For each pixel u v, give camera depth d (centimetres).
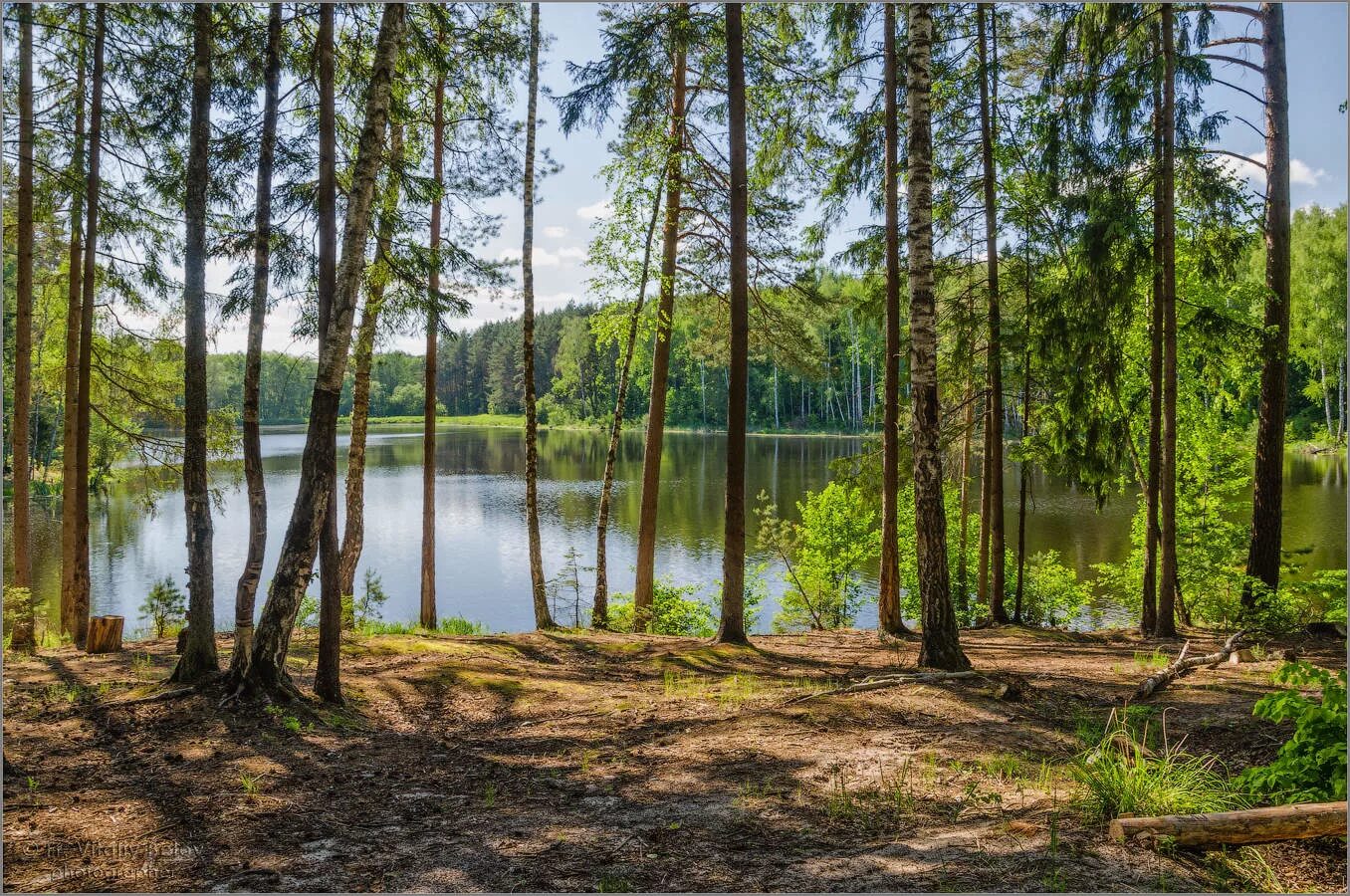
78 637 1125
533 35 1289
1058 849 380
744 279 1041
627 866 382
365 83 859
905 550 1680
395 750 608
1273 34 1071
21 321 1034
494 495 3606
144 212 1062
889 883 350
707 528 2736
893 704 684
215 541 2405
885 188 1178
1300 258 3712
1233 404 1491
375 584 1312
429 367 1302
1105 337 1069
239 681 672
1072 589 1592
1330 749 414
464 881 368
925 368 821
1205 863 373
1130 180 1052
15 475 1042
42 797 462
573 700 776
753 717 664
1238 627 1125
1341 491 2883
